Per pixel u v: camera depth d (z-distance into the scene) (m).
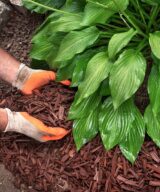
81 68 1.02
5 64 1.10
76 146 1.01
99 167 1.00
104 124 0.98
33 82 1.10
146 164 0.98
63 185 1.02
